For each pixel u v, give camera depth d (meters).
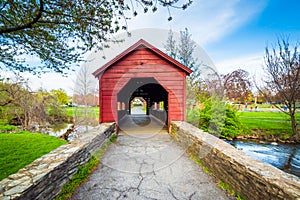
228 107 9.71
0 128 10.41
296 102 9.93
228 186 2.63
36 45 2.99
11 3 2.25
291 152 7.63
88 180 2.94
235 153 2.72
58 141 6.73
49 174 2.10
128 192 2.56
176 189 2.65
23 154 4.78
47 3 2.23
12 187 1.68
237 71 17.08
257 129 10.18
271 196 1.76
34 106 13.11
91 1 2.33
